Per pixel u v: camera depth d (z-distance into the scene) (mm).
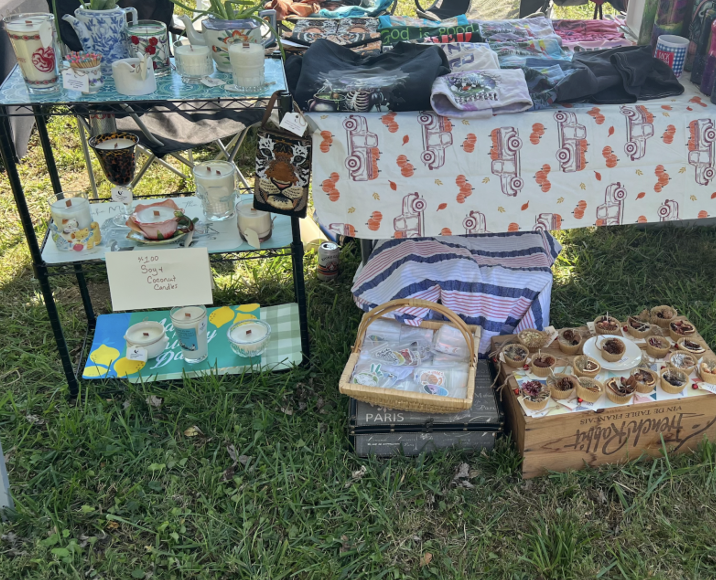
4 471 2055
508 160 2449
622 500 2143
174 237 2389
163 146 3094
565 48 3131
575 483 2199
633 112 2502
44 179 4012
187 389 2557
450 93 2395
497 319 2576
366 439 2295
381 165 2408
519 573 1970
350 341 2789
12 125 3945
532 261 2719
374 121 2389
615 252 3402
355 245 3438
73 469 2283
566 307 3066
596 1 4227
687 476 2217
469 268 2629
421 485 2207
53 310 2408
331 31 3207
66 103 2057
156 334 2717
